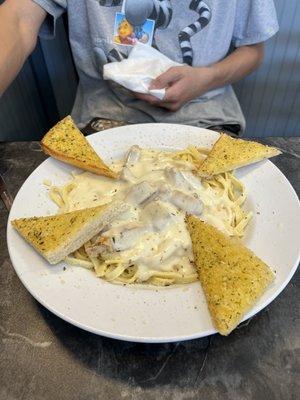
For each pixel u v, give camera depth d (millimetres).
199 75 1276
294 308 743
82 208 872
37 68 2025
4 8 1183
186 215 832
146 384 646
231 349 687
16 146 1140
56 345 696
